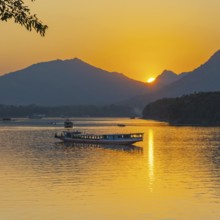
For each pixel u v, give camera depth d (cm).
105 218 7156
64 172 11412
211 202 8162
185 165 12875
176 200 8294
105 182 9969
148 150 17712
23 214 7350
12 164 13050
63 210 7575
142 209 7700
